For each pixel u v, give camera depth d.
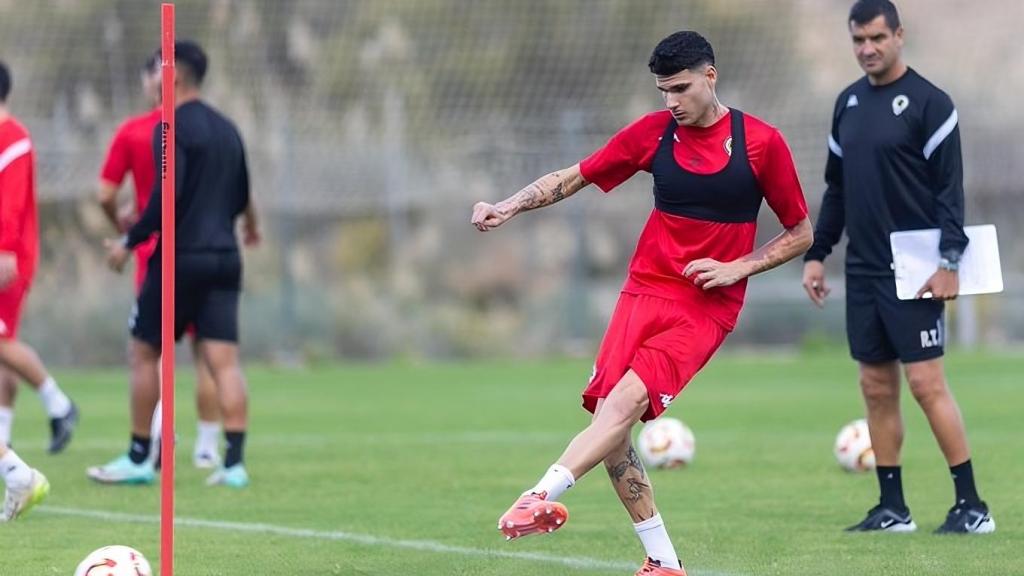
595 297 78.12
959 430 23.95
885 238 23.89
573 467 17.19
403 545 22.86
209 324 30.47
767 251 18.84
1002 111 81.06
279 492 29.56
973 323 78.25
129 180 58.00
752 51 87.75
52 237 75.06
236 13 87.62
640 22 90.38
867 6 23.59
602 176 19.34
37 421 47.06
